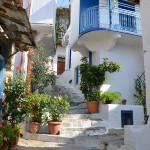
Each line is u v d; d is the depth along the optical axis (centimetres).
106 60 1167
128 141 514
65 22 2055
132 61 1255
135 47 1282
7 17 511
